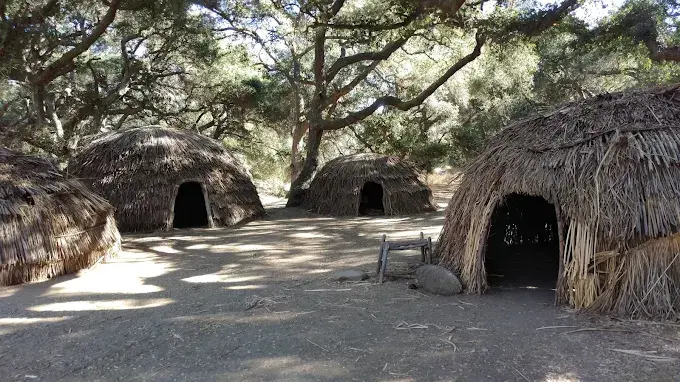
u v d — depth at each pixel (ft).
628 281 15.34
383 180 45.21
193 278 22.38
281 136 81.66
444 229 21.74
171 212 36.86
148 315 16.92
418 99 51.11
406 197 44.96
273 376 11.91
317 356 12.98
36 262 21.65
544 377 11.52
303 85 72.90
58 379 12.17
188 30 51.93
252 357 13.06
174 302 18.44
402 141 67.36
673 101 18.13
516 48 44.32
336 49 76.74
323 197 46.70
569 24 38.55
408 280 20.52
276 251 28.81
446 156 69.26
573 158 16.83
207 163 39.60
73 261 23.48
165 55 61.93
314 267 24.09
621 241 15.24
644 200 15.21
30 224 21.94
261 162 84.17
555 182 16.78
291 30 53.42
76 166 37.93
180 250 29.58
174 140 39.04
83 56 61.72
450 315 15.98
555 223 29.66
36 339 14.87
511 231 28.53
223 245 31.14
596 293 15.85
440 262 20.52
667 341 13.38
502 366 12.13
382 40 50.67
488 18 37.99
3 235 21.09
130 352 13.66
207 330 15.20
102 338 14.78
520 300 17.49
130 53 65.51
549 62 57.36
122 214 35.78
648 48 36.65
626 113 17.79
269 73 77.00
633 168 15.69
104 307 17.98
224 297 18.98
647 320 14.80
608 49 42.29
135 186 36.45
